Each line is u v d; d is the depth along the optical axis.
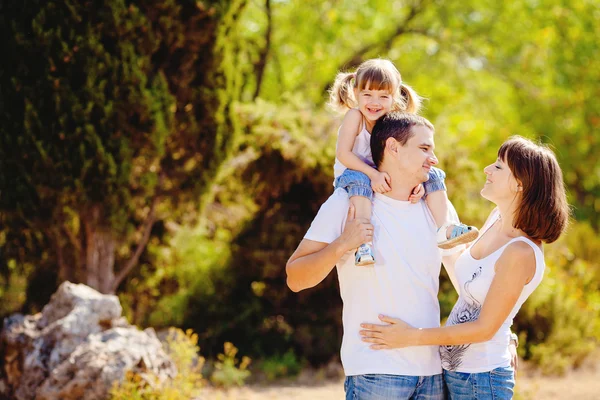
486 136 15.46
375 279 2.89
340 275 3.01
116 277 7.38
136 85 6.70
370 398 2.84
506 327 2.97
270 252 8.67
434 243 2.99
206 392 6.97
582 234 12.17
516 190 2.96
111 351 5.30
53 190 6.58
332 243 2.86
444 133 9.35
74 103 6.47
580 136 15.43
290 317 8.94
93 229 6.91
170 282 8.81
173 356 5.98
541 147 3.01
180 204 7.50
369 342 2.87
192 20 7.08
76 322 5.68
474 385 2.88
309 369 8.28
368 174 3.03
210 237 9.48
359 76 3.33
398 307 2.88
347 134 3.27
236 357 8.50
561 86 14.95
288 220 8.95
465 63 15.11
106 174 6.64
